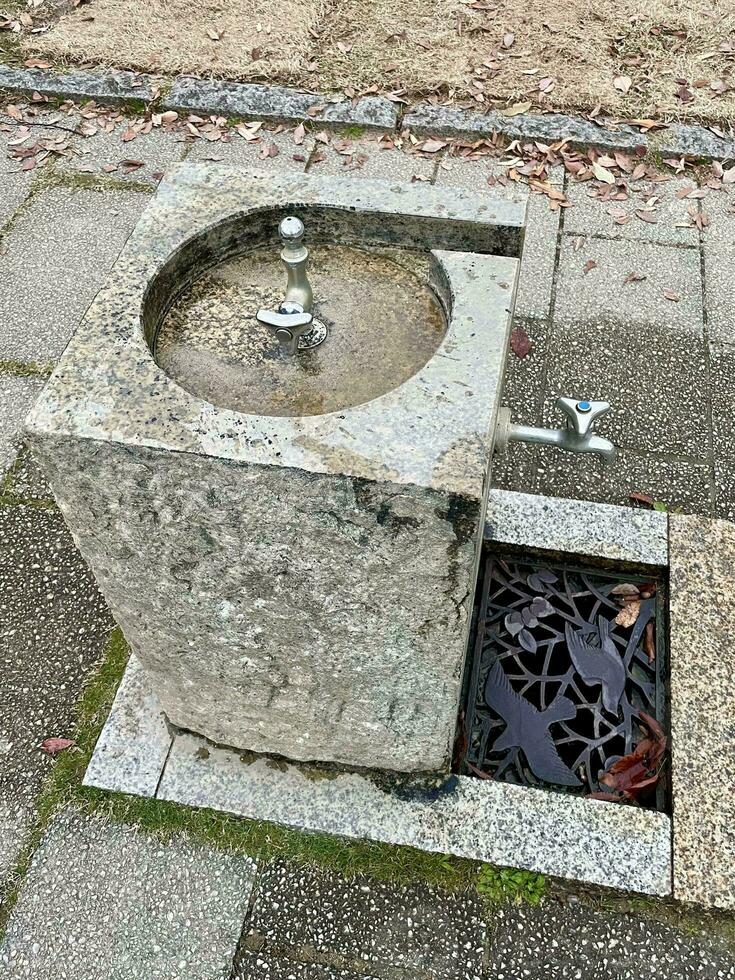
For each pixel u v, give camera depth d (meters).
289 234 1.56
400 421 1.43
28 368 3.24
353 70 4.40
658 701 2.28
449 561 1.47
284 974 1.94
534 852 2.03
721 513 2.80
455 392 1.47
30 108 4.37
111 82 4.35
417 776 2.14
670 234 3.69
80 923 2.00
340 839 2.09
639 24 4.61
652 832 2.04
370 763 2.12
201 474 1.42
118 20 4.73
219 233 1.83
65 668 2.42
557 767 2.20
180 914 2.01
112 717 2.27
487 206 1.83
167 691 2.04
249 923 2.00
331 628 1.68
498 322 1.59
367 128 4.15
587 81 4.27
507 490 2.83
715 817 2.04
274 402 1.68
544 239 3.68
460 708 2.29
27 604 2.57
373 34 4.62
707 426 3.03
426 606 1.58
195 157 4.08
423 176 3.93
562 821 2.06
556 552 2.51
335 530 1.46
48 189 3.97
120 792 2.17
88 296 3.50
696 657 2.28
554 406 3.11
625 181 3.91
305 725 2.01
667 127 4.05
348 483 1.37
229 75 4.38
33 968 1.95
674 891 1.96
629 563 2.48
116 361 1.52
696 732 2.16
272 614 1.67
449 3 4.80
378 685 1.82
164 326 1.78
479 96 4.19
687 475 2.90
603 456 1.97
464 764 2.22
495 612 2.46
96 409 1.44
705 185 3.88
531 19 4.66
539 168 3.92
